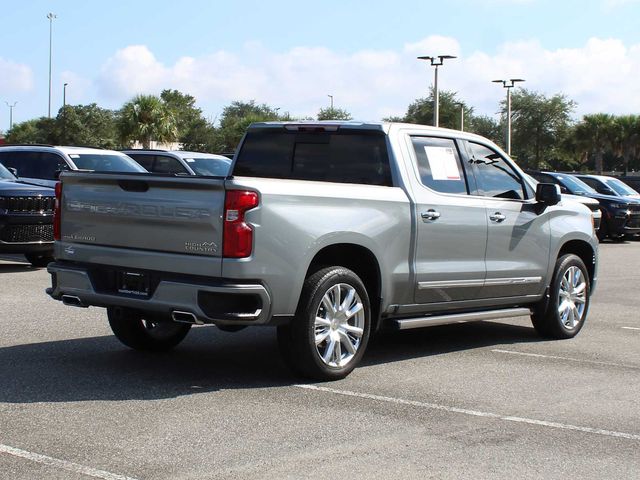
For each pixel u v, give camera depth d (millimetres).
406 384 6883
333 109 69688
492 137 72875
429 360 7883
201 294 6203
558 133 67875
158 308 6441
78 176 6984
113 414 5785
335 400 6305
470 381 7062
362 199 6977
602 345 8906
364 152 7574
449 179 7879
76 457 4902
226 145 78438
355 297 6938
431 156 7777
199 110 84000
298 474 4727
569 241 9469
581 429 5758
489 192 8297
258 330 9086
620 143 64625
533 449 5305
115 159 16469
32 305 10195
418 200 7445
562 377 7316
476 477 4766
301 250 6457
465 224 7863
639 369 7715
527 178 8766
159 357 7625
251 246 6211
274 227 6316
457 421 5863
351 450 5172
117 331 7633
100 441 5203
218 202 6211
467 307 8117
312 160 7812
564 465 5023
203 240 6281
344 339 6895
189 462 4879
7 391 6297
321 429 5578
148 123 54438
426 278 7523
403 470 4840
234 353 7883
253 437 5371
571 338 9273
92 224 6930
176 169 19141
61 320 9242
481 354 8250
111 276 6836
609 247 23703
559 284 9039
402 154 7504
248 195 6195
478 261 8047
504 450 5266
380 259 7117
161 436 5336
